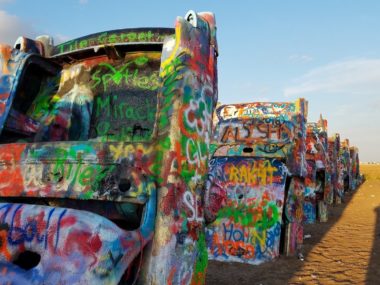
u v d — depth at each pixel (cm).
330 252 710
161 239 271
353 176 2617
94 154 285
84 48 375
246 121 717
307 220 1139
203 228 339
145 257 269
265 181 670
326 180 1220
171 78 297
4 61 380
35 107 396
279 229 648
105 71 387
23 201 333
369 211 1416
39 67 395
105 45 363
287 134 693
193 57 317
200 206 330
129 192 271
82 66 396
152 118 357
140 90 369
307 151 1205
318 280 528
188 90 306
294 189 706
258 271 579
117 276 230
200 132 328
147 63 372
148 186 271
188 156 305
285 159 682
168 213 278
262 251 642
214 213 361
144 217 268
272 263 624
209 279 534
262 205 661
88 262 222
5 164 310
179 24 304
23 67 376
